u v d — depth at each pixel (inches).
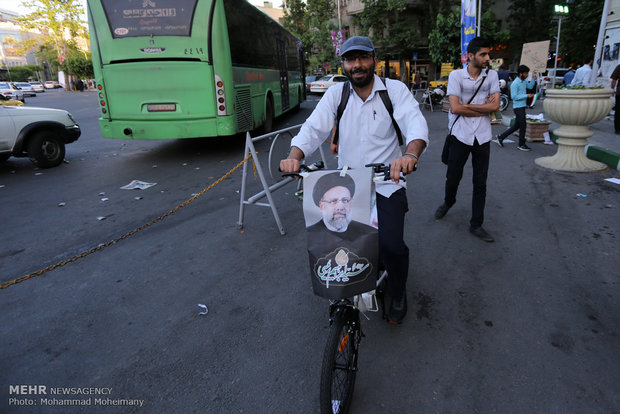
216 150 374.0
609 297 119.0
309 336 108.8
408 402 85.7
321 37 1435.8
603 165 252.1
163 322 117.0
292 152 91.4
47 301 129.2
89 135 492.1
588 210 184.5
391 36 1242.6
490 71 152.4
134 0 282.2
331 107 95.8
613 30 533.3
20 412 86.7
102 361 101.8
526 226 171.2
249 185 254.1
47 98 1384.1
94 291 134.6
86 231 186.4
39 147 304.2
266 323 115.0
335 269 75.8
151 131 305.7
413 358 98.4
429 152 331.3
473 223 163.0
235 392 90.4
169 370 97.9
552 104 250.7
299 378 93.9
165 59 291.4
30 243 174.2
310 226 77.9
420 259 147.2
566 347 99.4
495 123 474.9
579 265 137.5
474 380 90.7
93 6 286.2
